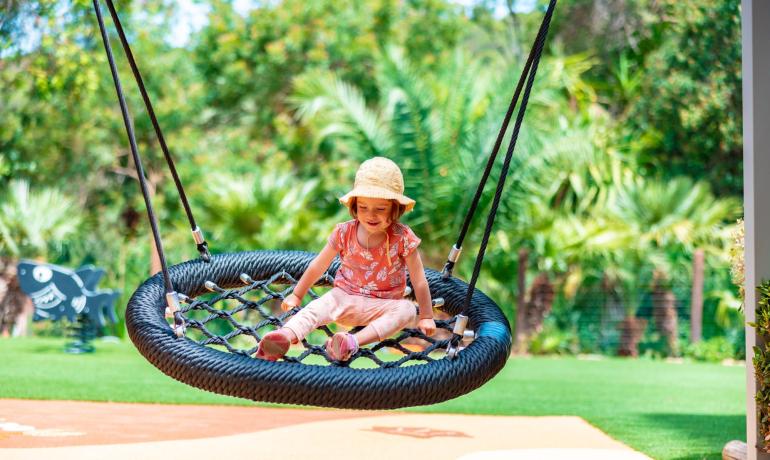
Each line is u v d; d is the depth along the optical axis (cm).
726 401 991
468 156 1647
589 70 2238
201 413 817
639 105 2072
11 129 2144
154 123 450
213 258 504
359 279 450
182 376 394
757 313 492
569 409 906
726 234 1723
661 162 2086
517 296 1705
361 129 1683
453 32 2534
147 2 2336
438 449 651
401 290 457
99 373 1095
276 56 2338
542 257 1698
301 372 384
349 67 2353
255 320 1670
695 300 1684
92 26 1830
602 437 727
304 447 650
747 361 500
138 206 2247
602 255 1698
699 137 2034
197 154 2269
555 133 1692
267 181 1639
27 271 1376
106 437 672
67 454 597
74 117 2142
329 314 441
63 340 1612
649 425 797
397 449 647
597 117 2022
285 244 1625
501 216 1669
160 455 606
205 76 2467
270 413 829
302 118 2266
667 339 1712
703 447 684
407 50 2455
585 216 1869
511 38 2570
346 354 409
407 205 441
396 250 448
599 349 1711
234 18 2427
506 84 1677
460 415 845
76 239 1973
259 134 2427
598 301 1733
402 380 389
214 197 1673
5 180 2180
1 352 1330
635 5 2128
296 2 2397
